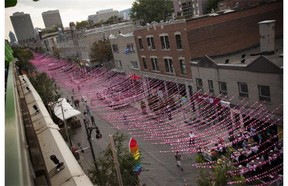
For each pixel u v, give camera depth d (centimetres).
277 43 2550
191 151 1892
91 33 5909
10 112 181
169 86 3338
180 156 1866
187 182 1590
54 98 2944
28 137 234
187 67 2781
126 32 6144
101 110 3334
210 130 2166
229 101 2223
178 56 2895
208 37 2708
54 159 288
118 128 2656
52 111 2522
